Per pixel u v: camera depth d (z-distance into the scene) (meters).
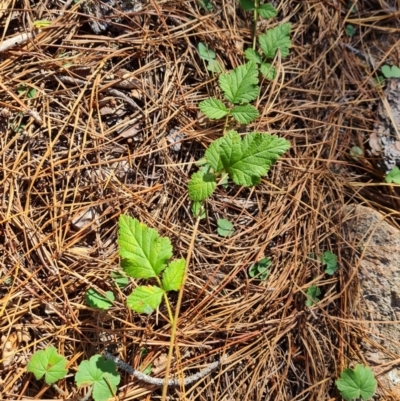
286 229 0.40
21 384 0.34
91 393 0.34
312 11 0.46
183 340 0.36
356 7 0.48
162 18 0.40
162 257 0.32
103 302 0.35
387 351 0.39
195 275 0.38
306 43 0.46
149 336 0.36
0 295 0.34
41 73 0.37
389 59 0.47
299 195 0.41
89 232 0.37
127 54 0.39
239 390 0.37
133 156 0.38
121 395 0.35
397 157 0.43
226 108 0.38
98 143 0.38
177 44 0.41
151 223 0.38
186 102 0.40
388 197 0.44
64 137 0.37
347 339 0.39
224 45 0.42
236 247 0.39
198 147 0.40
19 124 0.37
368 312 0.40
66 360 0.34
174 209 0.39
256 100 0.42
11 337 0.34
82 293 0.36
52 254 0.36
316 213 0.41
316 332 0.40
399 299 0.40
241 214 0.40
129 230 0.32
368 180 0.44
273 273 0.40
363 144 0.45
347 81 0.46
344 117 0.45
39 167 0.36
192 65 0.41
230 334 0.38
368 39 0.48
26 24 0.38
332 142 0.44
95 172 0.37
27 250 0.35
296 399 0.38
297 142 0.43
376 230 0.42
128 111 0.39
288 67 0.44
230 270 0.39
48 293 0.35
